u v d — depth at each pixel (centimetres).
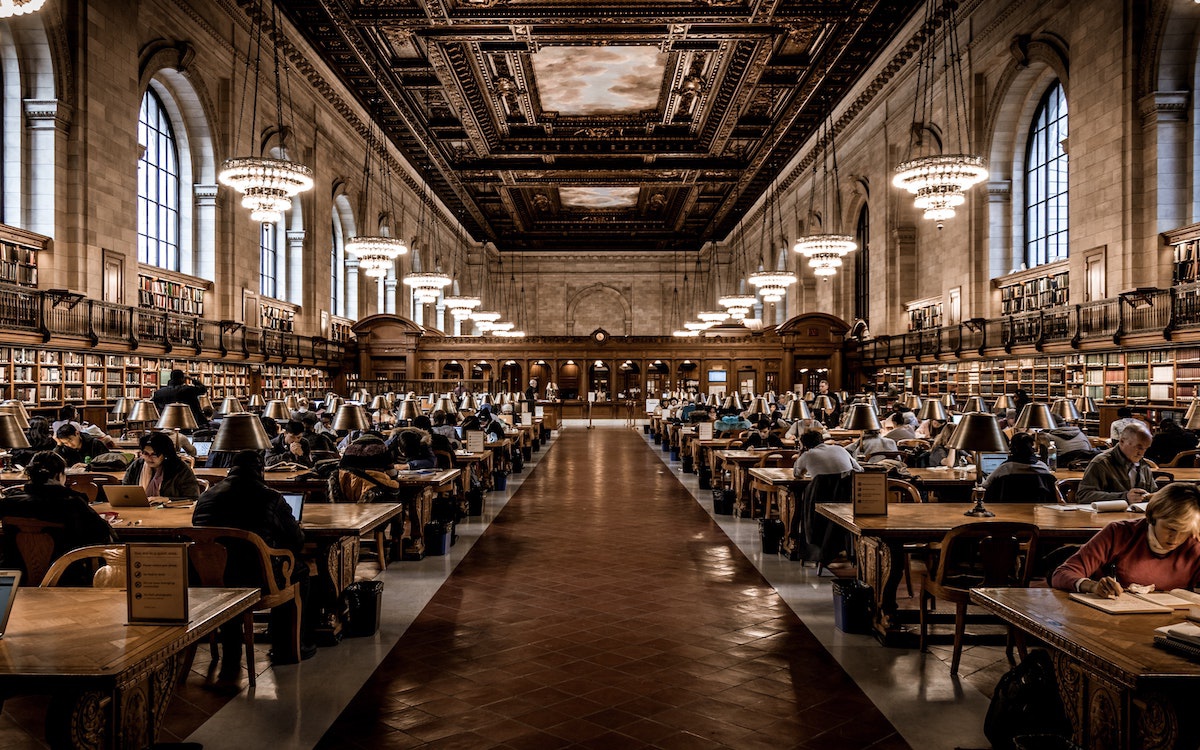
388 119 2580
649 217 4334
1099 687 301
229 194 2048
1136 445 620
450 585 724
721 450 1282
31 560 462
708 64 2003
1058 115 1917
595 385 3822
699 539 947
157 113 1897
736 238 4725
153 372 1731
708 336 3441
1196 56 1466
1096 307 1603
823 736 406
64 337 1405
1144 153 1514
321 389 2756
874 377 2798
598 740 402
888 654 533
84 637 298
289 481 776
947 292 2278
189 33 1820
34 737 392
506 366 3619
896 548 554
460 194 3606
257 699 454
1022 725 345
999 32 1934
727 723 422
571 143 2666
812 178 3050
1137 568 377
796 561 823
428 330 3394
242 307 2119
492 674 495
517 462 1677
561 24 1714
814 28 1761
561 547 898
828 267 2272
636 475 1630
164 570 313
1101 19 1598
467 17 1675
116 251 1598
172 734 405
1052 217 1948
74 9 1466
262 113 2164
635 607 651
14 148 1433
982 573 541
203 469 875
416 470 896
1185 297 1362
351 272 3156
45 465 468
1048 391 1770
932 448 983
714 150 2756
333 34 1875
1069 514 571
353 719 426
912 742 399
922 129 2292
